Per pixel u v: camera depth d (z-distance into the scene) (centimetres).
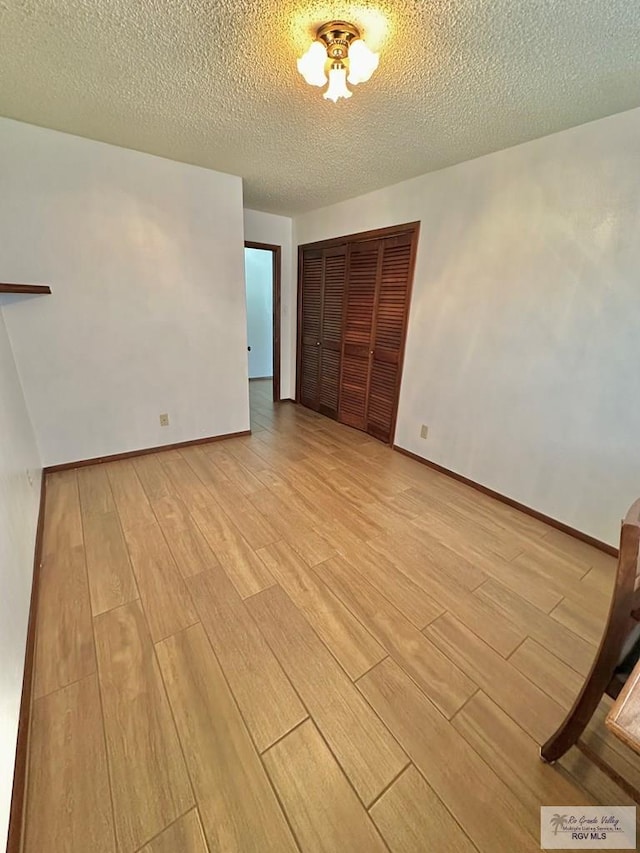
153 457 307
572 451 215
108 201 246
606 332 193
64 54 144
